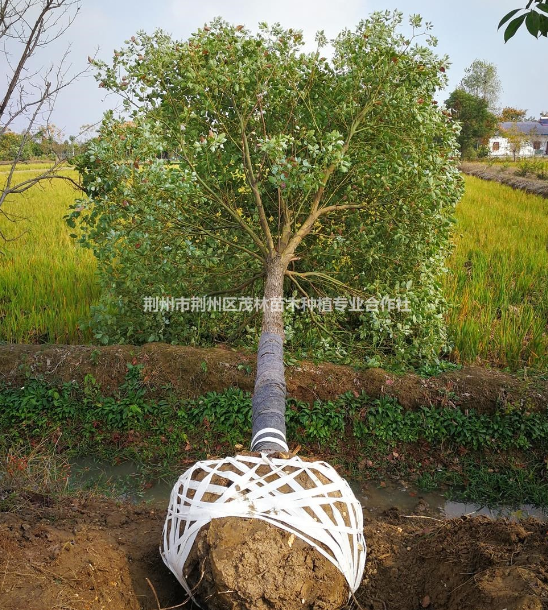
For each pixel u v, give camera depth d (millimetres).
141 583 3463
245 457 3562
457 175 7238
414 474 6031
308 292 7852
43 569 3244
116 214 6773
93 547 3570
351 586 3258
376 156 7047
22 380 6695
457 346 7832
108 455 6211
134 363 6719
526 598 2867
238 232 7535
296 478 3402
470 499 5723
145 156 6562
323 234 7625
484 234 14117
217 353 6852
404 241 7066
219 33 6887
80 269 10320
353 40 7066
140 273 6902
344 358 7039
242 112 7070
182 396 6543
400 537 4145
